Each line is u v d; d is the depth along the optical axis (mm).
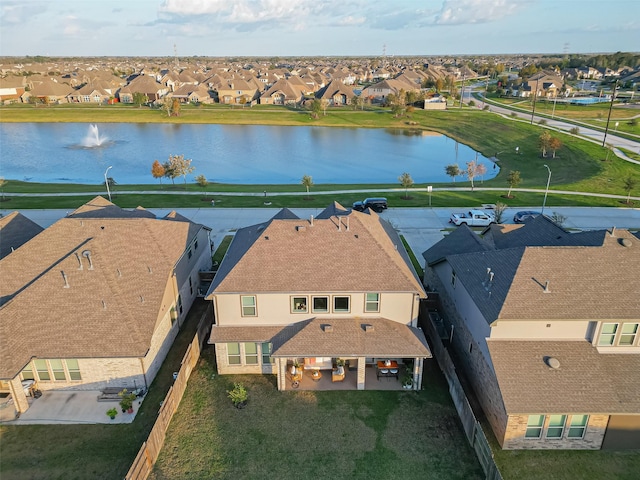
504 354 20906
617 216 51938
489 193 61625
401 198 59219
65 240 28047
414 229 47781
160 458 19672
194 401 23062
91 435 20812
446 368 24453
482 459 19141
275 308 24531
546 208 54875
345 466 19359
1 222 33188
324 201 57812
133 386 23531
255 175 78625
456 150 98562
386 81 162125
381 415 22188
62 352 22406
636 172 68312
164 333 26453
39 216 51094
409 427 21453
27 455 19688
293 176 78125
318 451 20109
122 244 27906
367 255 25328
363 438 20797
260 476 18906
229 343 24391
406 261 28344
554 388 19750
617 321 20594
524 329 21328
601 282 21906
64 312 23656
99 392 23438
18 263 26344
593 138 88625
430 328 27688
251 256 25266
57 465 19234
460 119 119875
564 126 101562
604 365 20781
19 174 77938
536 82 158375
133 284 25812
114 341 22969
